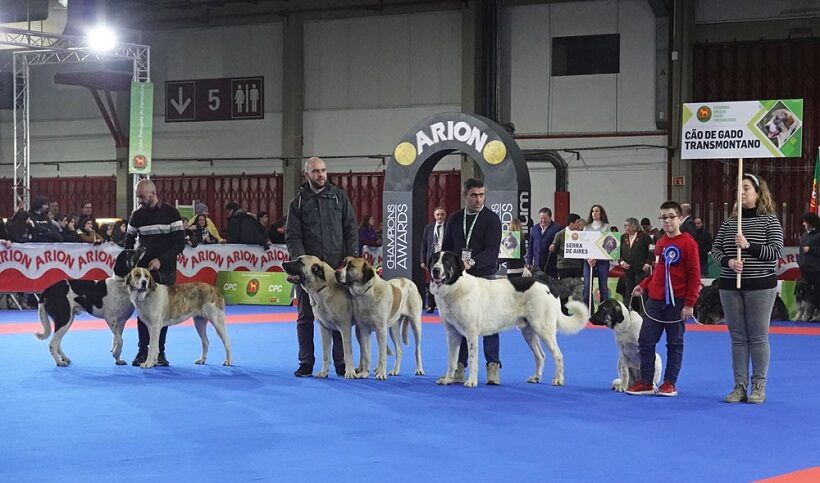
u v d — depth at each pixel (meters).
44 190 29.67
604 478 5.16
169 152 28.16
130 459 5.55
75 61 23.91
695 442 6.14
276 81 26.86
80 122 29.25
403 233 14.02
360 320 9.04
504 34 24.41
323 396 7.97
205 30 27.56
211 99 27.58
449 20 24.86
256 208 27.16
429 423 6.75
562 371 8.78
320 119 26.47
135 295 9.55
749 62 22.28
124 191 28.47
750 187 7.86
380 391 8.27
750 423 6.85
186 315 9.98
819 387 8.73
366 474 5.20
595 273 16.23
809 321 16.61
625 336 8.27
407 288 9.41
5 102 29.02
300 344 9.34
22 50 24.06
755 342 7.84
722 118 8.66
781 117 8.45
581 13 23.62
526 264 17.02
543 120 24.06
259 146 27.11
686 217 17.73
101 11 24.12
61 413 7.12
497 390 8.39
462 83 24.56
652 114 23.08
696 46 22.64
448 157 25.34
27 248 17.59
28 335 13.21
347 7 25.75
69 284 10.04
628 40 23.23
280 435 6.29
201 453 5.72
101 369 9.75
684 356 11.25
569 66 24.03
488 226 8.97
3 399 7.78
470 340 8.44
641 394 8.16
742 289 7.84
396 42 25.53
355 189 26.17
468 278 8.42
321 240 9.41
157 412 7.18
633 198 23.30
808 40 21.78
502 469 5.34
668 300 8.01
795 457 5.74
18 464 5.42
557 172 23.84
